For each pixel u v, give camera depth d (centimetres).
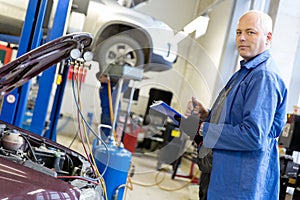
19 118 200
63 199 92
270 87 159
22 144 124
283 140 266
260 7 416
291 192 253
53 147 141
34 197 87
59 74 270
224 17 521
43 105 211
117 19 280
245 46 176
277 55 358
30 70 128
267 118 155
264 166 164
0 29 259
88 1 269
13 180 89
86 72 167
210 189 164
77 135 176
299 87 347
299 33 361
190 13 641
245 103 161
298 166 250
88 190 104
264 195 172
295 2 363
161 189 393
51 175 102
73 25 263
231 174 162
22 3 236
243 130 154
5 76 116
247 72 173
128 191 350
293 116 261
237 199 159
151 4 624
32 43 197
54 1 213
